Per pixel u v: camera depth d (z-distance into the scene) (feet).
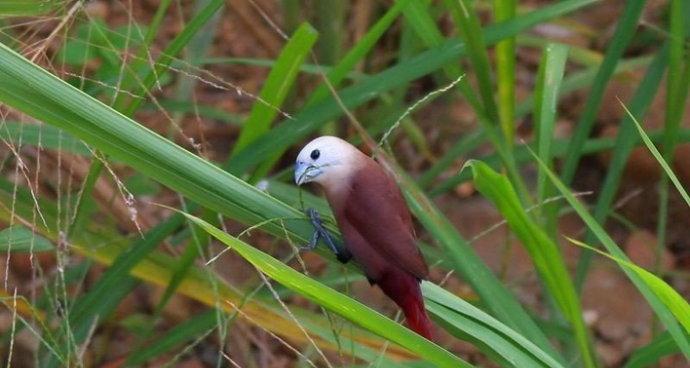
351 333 15.60
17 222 15.64
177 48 15.64
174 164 15.12
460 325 15.29
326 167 15.16
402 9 15.75
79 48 15.99
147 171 15.12
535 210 15.75
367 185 15.16
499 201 15.17
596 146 16.48
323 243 15.29
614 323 16.71
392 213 15.16
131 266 15.70
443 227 15.57
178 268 15.75
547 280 15.30
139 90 15.78
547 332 15.97
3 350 16.39
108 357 16.51
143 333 16.29
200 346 16.58
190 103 16.42
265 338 16.53
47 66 15.76
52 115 15.03
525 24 15.78
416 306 15.19
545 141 15.70
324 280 16.03
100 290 15.75
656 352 15.52
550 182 15.83
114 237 15.81
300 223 15.26
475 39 15.70
